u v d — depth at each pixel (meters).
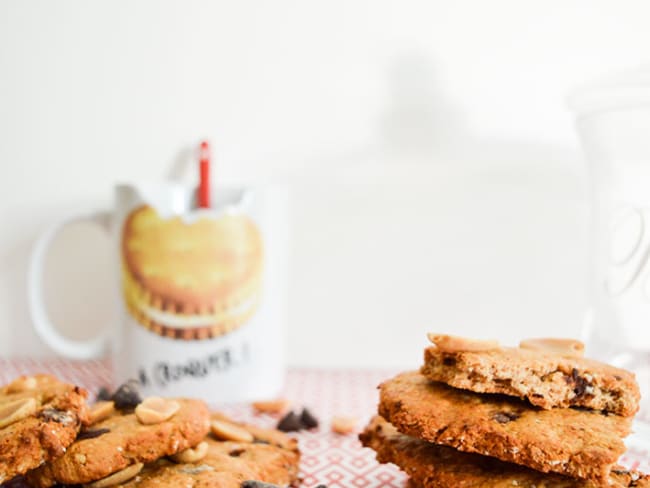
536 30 0.41
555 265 0.42
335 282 0.43
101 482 0.27
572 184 0.41
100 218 0.38
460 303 0.43
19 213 0.43
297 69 0.42
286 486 0.30
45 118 0.43
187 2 0.42
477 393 0.29
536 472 0.27
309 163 0.42
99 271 0.44
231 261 0.36
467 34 0.41
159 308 0.35
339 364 0.44
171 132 0.43
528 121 0.41
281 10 0.42
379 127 0.42
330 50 0.42
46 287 0.44
